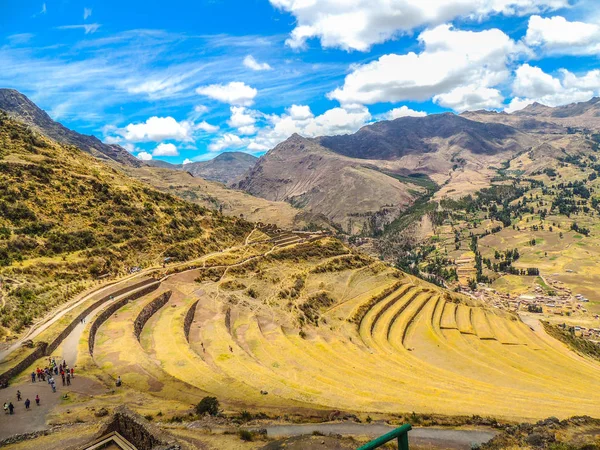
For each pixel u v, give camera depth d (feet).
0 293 224.12
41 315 225.56
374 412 156.87
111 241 354.74
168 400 149.69
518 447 97.86
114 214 391.24
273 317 321.93
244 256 431.84
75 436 106.83
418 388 211.61
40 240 301.43
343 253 522.47
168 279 339.98
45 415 127.54
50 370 165.68
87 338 207.41
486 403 193.16
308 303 371.76
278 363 233.96
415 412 163.22
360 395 187.62
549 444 96.37
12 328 202.59
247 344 262.88
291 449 79.82
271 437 114.93
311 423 134.92
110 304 260.42
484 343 380.99
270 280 394.93
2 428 118.83
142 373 178.81
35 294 240.32
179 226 445.37
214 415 131.95
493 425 141.69
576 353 413.39
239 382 186.39
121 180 485.15
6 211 309.01
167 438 83.41
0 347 183.42
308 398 175.01
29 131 462.60
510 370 304.71
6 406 130.00
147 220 415.85
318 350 271.69
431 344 345.72
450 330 394.11
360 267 500.74
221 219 529.86
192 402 151.84
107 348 205.57
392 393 196.54
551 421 115.44
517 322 491.72
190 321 283.79
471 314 460.96
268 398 169.48
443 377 249.14
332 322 351.67
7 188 333.42
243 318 309.63
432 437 128.36
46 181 376.07
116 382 161.99
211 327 273.95
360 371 237.25
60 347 195.83
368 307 400.26
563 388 259.80
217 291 340.39
